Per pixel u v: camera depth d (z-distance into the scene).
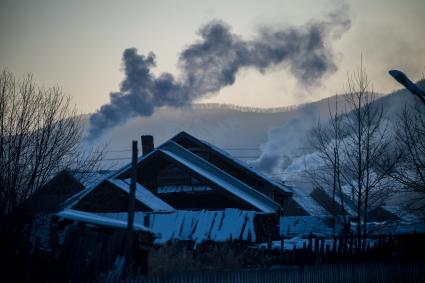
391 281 36.62
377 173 52.56
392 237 49.22
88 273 29.95
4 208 36.69
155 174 65.12
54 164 43.84
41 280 28.61
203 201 63.12
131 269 29.28
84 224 32.41
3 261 29.12
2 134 41.50
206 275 28.42
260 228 56.56
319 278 33.12
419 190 46.28
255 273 30.31
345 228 52.75
